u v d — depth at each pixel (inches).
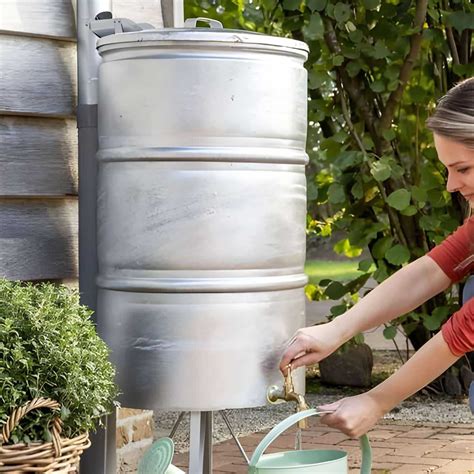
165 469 102.8
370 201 231.5
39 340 96.7
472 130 91.0
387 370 258.5
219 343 114.9
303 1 229.9
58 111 139.1
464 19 218.2
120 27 126.2
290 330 120.0
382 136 228.4
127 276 117.1
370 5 217.5
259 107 116.0
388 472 159.5
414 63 221.6
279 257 118.0
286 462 100.4
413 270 111.0
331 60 222.5
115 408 124.5
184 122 114.0
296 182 121.0
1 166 133.1
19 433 92.6
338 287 230.4
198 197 114.0
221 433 193.2
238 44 114.3
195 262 114.2
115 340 118.6
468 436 187.3
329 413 97.9
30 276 135.9
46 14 137.4
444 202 221.8
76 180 142.3
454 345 95.9
